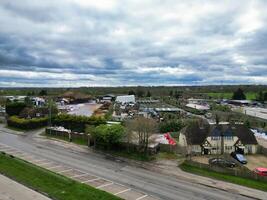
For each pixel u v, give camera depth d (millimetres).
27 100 118750
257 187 31875
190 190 30562
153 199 27562
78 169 36844
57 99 138875
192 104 142750
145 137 45969
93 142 50500
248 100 178625
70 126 67125
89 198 25031
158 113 96125
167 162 41219
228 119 89250
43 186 27531
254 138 50344
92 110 94000
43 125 73125
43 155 43781
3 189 26812
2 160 36750
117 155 44938
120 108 108312
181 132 52656
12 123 72500
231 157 45219
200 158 45062
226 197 28969
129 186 31031
